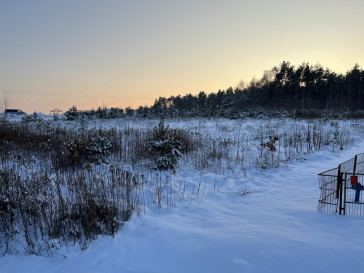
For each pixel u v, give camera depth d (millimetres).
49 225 4816
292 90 53938
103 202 5285
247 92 63406
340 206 4852
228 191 6902
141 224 4969
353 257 3338
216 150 11180
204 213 5391
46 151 10180
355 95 53156
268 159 10141
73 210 5086
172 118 24781
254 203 5895
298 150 12156
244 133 16219
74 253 4145
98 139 9742
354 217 4656
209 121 23328
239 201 6098
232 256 3605
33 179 6574
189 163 9680
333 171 7172
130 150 10945
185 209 5672
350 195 5969
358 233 4004
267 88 58000
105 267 3721
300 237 3971
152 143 9016
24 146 10305
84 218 4828
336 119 23859
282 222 4652
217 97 66688
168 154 8883
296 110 28984
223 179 7926
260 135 15555
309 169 9094
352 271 3076
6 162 8586
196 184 7422
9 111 33125
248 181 7758
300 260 3361
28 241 4305
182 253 3859
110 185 6789
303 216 4867
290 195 6379
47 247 4320
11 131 12688
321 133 15172
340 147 12477
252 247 3771
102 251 4137
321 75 55656
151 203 5980
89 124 19734
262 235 4129
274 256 3500
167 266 3607
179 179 7883
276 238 3986
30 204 5211
